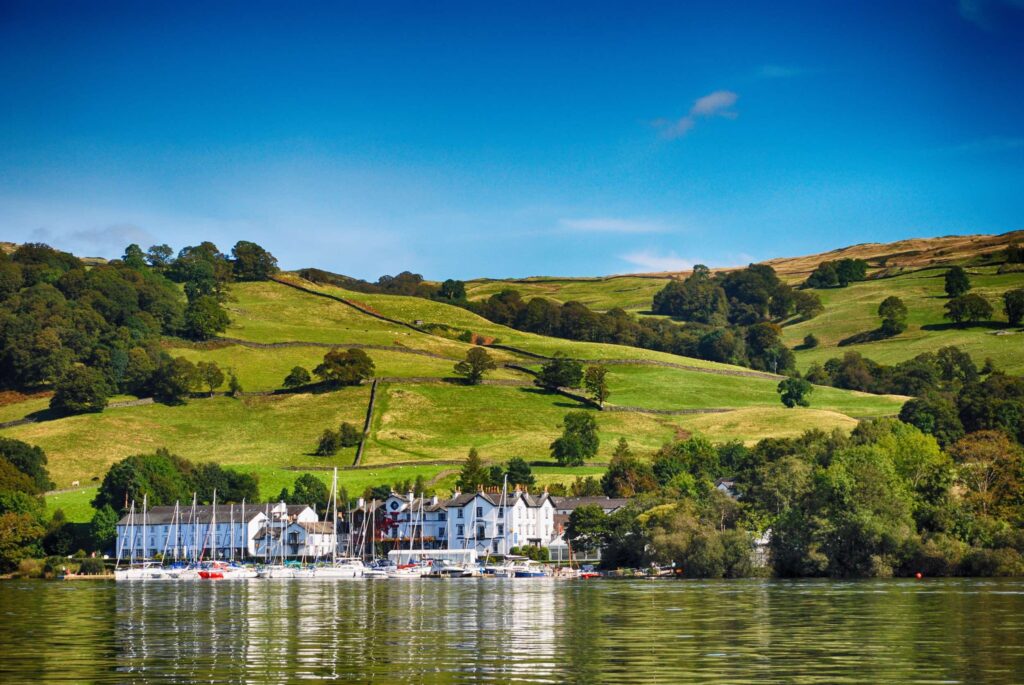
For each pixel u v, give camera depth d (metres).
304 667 70.81
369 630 93.88
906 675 65.50
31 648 81.75
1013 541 165.75
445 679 65.62
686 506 192.38
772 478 192.75
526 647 80.25
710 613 105.25
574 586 162.00
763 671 67.38
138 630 95.25
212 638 88.19
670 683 63.22
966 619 96.06
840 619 97.38
